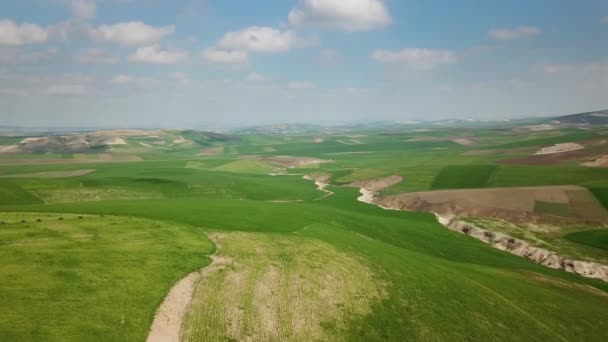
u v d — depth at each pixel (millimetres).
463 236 67312
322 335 30219
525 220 72688
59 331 25359
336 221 66125
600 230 65062
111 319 27734
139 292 31797
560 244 60906
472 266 50125
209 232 51188
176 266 37719
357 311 34031
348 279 39781
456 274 44344
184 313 30562
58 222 48375
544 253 57219
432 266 46188
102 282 32406
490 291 40500
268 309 32594
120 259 37406
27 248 37844
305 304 34094
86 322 26797
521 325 34500
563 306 39031
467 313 35500
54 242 40344
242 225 56406
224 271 38594
